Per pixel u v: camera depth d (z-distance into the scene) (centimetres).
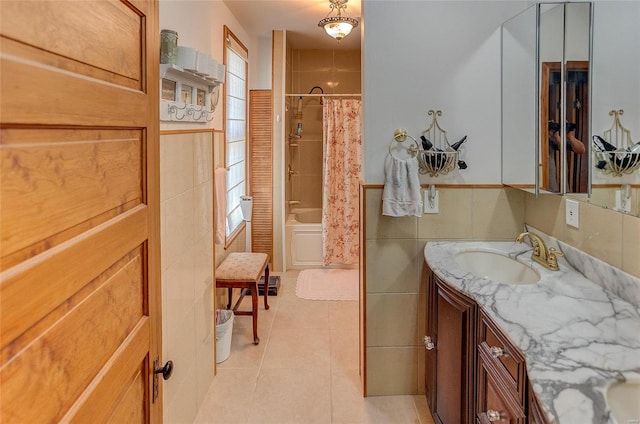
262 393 240
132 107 89
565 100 180
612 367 105
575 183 175
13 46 52
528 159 205
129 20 89
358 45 485
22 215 55
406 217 228
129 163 91
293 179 509
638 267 140
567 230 184
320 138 508
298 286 412
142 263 100
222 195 276
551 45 186
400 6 219
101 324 78
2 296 51
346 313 350
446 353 183
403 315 233
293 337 307
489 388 143
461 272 182
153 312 107
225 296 358
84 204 71
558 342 117
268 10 362
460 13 219
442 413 190
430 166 221
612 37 151
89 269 72
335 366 268
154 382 108
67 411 66
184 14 231
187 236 207
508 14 218
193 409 217
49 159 61
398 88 222
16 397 54
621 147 147
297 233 464
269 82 451
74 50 66
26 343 56
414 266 230
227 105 355
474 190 227
